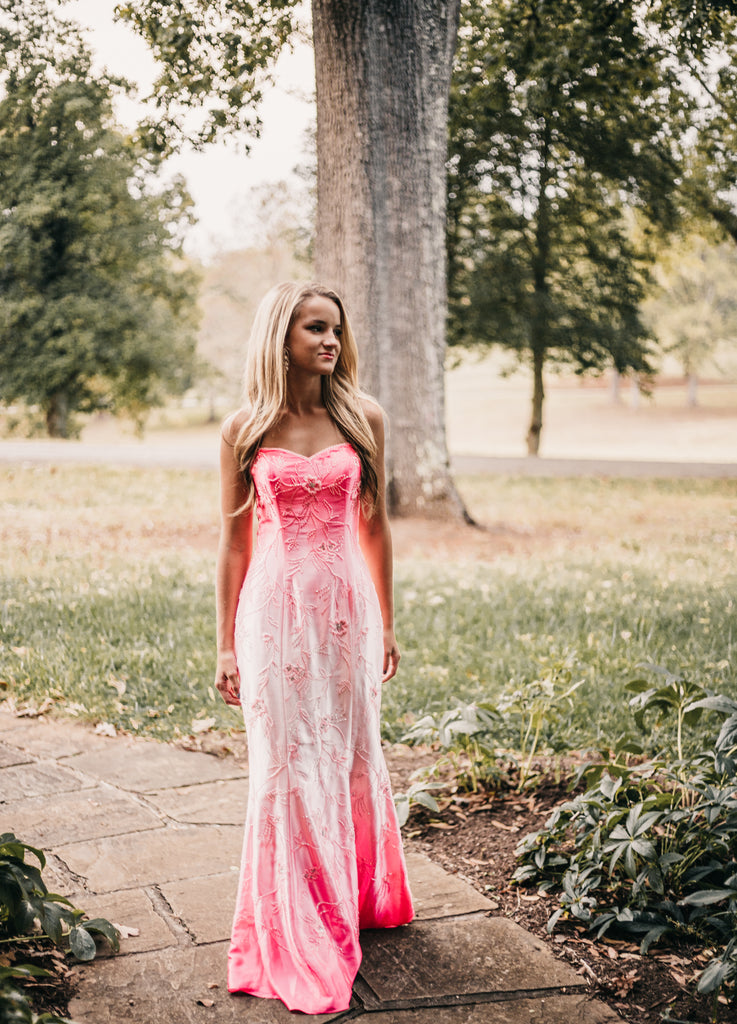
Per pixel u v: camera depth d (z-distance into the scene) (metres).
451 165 19.19
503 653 5.59
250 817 2.55
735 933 2.48
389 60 9.60
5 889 2.40
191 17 8.36
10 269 26.39
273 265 41.09
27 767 3.93
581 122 17.80
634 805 2.95
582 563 8.86
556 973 2.56
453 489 11.01
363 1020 2.34
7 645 5.52
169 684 5.01
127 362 28.73
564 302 22.28
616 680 5.07
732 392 62.97
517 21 10.93
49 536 9.84
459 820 3.55
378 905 2.73
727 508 13.51
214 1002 2.39
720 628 6.07
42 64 20.28
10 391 27.06
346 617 2.60
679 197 19.73
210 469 18.47
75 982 2.45
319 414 2.67
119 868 3.10
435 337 10.60
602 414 54.97
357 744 2.65
